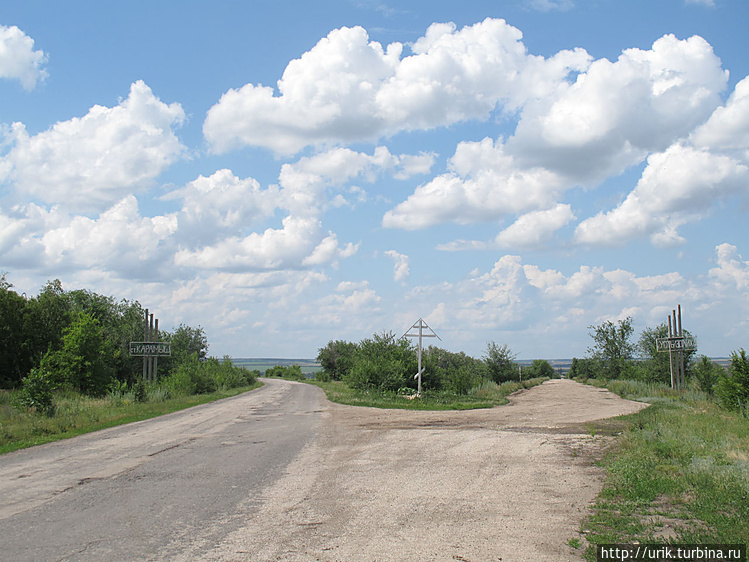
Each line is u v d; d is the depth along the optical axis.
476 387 43.66
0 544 5.85
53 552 5.57
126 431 17.84
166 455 12.40
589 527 6.39
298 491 8.49
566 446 13.12
